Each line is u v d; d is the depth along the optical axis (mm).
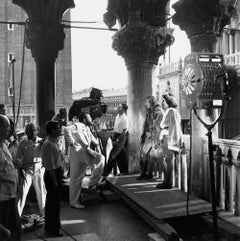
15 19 48719
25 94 47562
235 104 23422
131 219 6066
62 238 5172
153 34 8352
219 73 4570
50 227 5332
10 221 4270
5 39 47781
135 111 8719
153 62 8672
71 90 49281
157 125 7570
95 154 7184
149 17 8500
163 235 4824
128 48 8438
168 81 31781
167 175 6934
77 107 8406
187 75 4852
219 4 6004
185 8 6105
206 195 6172
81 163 6895
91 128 8375
